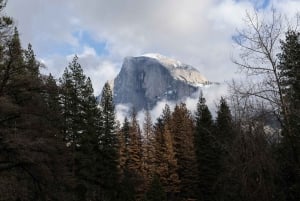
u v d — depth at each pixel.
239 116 15.27
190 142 58.84
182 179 57.50
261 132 14.86
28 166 21.73
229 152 15.72
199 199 51.66
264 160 14.63
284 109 14.53
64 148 24.61
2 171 21.73
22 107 21.97
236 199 15.62
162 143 61.91
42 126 22.77
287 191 14.75
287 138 14.71
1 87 21.48
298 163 14.57
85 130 35.91
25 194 21.70
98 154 39.09
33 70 23.25
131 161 63.59
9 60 21.95
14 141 19.97
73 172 32.66
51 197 23.78
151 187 50.97
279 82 14.75
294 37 15.28
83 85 37.72
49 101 24.48
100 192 37.59
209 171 46.75
